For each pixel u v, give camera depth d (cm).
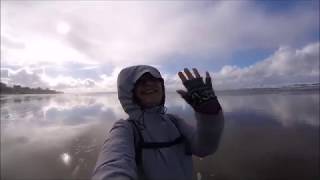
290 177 1956
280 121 4588
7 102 13650
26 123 5309
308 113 5672
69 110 8862
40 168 2234
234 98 14450
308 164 2203
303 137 3170
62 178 2011
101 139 3400
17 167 2277
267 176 2000
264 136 3331
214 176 2005
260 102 10012
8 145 3153
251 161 2312
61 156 2581
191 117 4478
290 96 14488
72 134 3906
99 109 9306
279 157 2414
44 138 3603
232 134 3506
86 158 2497
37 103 12975
